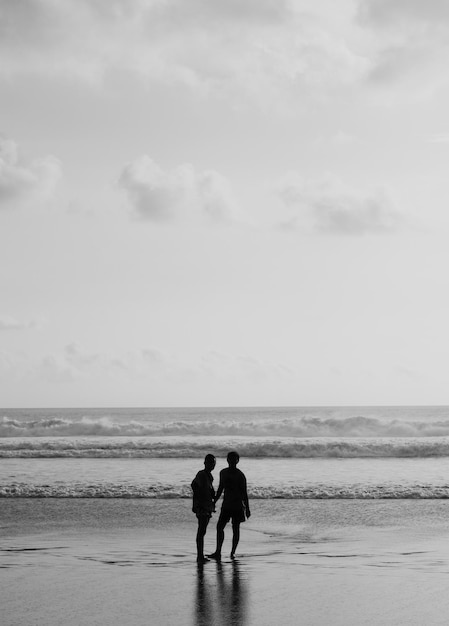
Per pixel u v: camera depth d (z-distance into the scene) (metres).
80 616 7.66
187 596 8.59
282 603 8.23
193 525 14.54
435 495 18.50
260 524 14.66
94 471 24.38
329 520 15.13
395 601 8.33
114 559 11.06
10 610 7.93
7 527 14.30
